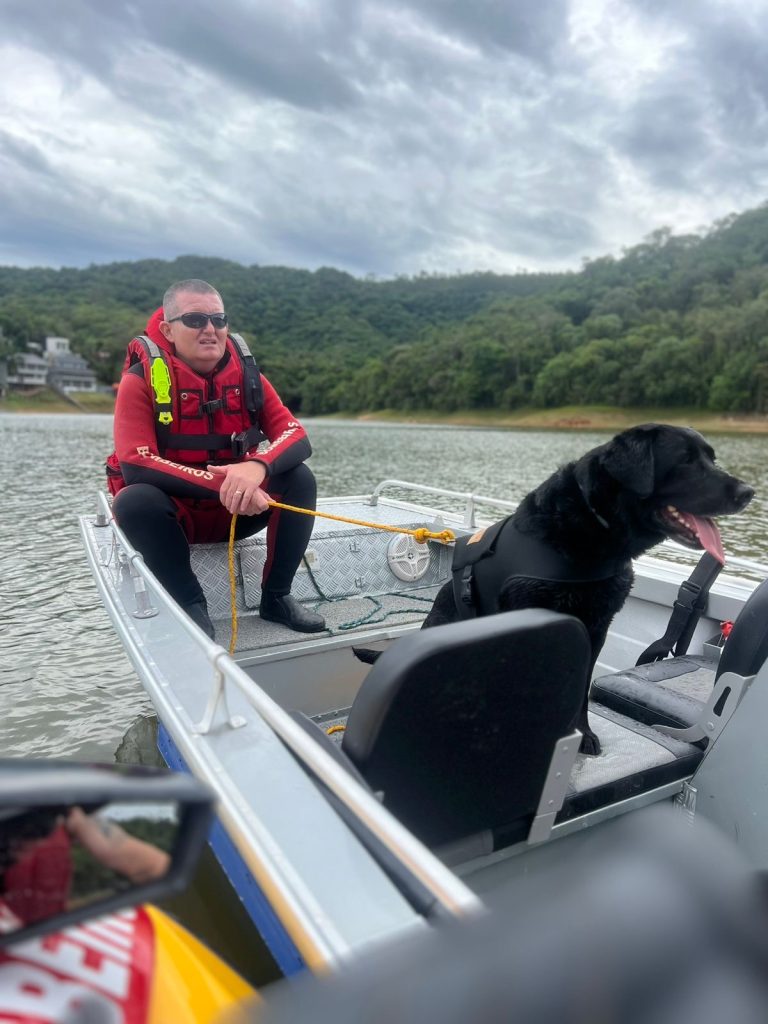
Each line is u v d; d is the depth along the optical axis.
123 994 0.76
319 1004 0.48
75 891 0.73
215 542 3.37
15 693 4.98
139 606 2.24
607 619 2.25
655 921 0.47
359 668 3.21
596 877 0.52
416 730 1.19
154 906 1.00
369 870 1.07
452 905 0.78
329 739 1.37
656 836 0.55
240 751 1.38
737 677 1.85
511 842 1.51
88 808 0.71
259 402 3.13
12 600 7.06
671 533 2.18
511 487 17.50
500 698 1.23
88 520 3.54
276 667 3.00
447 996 0.45
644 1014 0.42
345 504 4.41
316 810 1.21
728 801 1.88
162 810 0.74
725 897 0.49
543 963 0.46
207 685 1.71
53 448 28.45
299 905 1.00
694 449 2.13
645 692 2.26
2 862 0.71
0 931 0.71
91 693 4.99
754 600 1.86
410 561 3.86
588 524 2.11
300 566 3.62
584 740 1.94
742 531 10.45
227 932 1.65
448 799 1.31
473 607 2.35
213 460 3.11
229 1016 0.63
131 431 2.92
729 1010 0.41
